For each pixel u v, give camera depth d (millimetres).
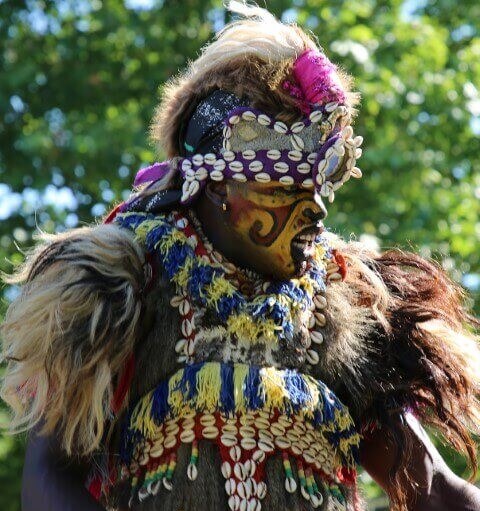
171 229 4641
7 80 15875
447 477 5039
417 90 15312
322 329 4723
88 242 4508
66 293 4383
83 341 4355
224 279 4590
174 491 4426
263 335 4555
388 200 14820
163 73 16188
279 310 4578
